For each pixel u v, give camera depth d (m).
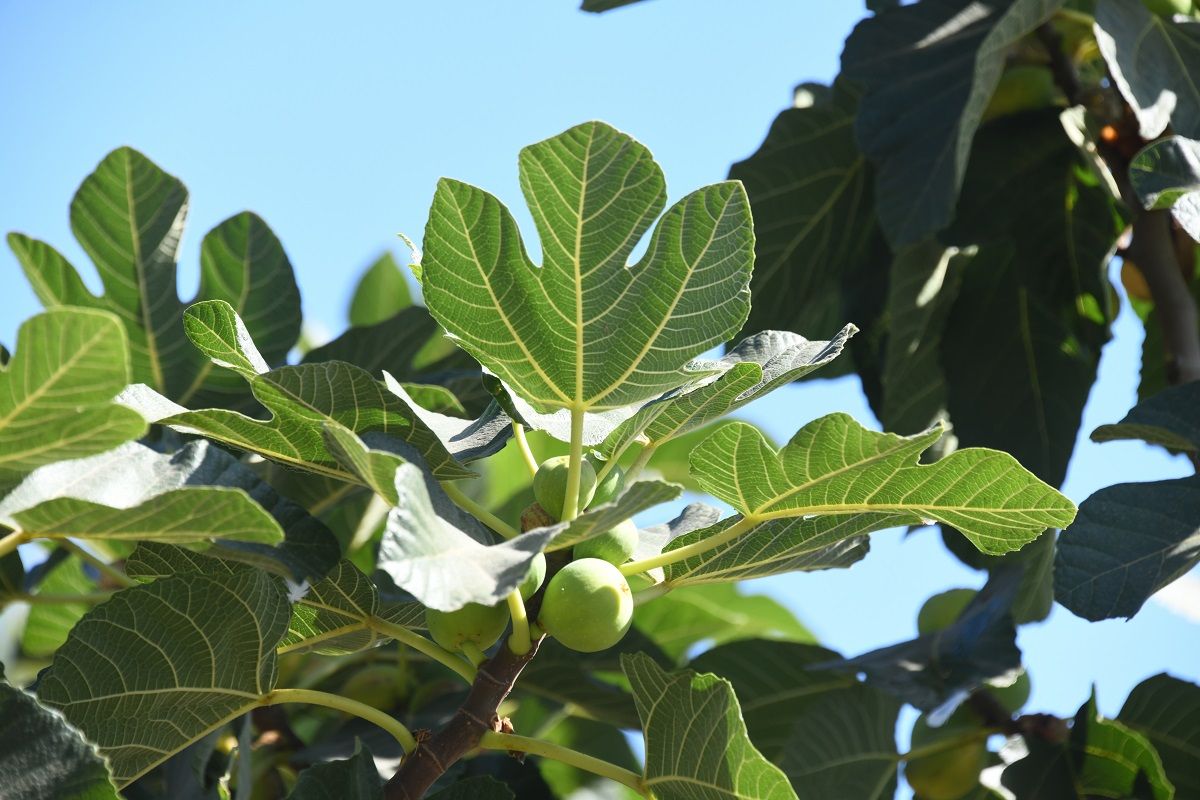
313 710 2.96
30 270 2.93
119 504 1.50
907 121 3.13
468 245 1.62
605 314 1.65
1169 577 1.94
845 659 2.83
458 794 1.78
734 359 1.95
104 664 1.67
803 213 3.57
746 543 1.84
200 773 2.12
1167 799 2.49
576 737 3.37
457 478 1.81
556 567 1.70
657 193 1.60
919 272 3.44
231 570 1.77
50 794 1.41
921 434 1.59
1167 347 3.03
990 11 3.28
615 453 1.76
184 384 2.98
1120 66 2.90
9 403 1.26
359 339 3.08
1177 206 2.47
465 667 1.67
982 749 2.84
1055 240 3.34
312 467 1.85
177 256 3.00
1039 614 3.15
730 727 1.55
